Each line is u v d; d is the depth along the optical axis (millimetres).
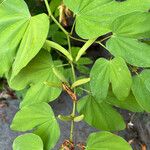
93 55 1043
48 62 428
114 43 382
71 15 517
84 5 388
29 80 427
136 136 854
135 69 418
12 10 404
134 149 832
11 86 429
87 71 599
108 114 425
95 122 418
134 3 373
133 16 370
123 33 378
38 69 426
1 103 1021
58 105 986
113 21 373
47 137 401
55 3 528
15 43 396
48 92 422
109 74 389
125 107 438
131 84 384
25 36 388
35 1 625
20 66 368
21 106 427
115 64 385
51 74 425
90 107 424
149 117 792
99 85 395
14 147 394
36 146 388
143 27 373
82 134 909
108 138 379
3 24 402
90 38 373
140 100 390
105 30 372
